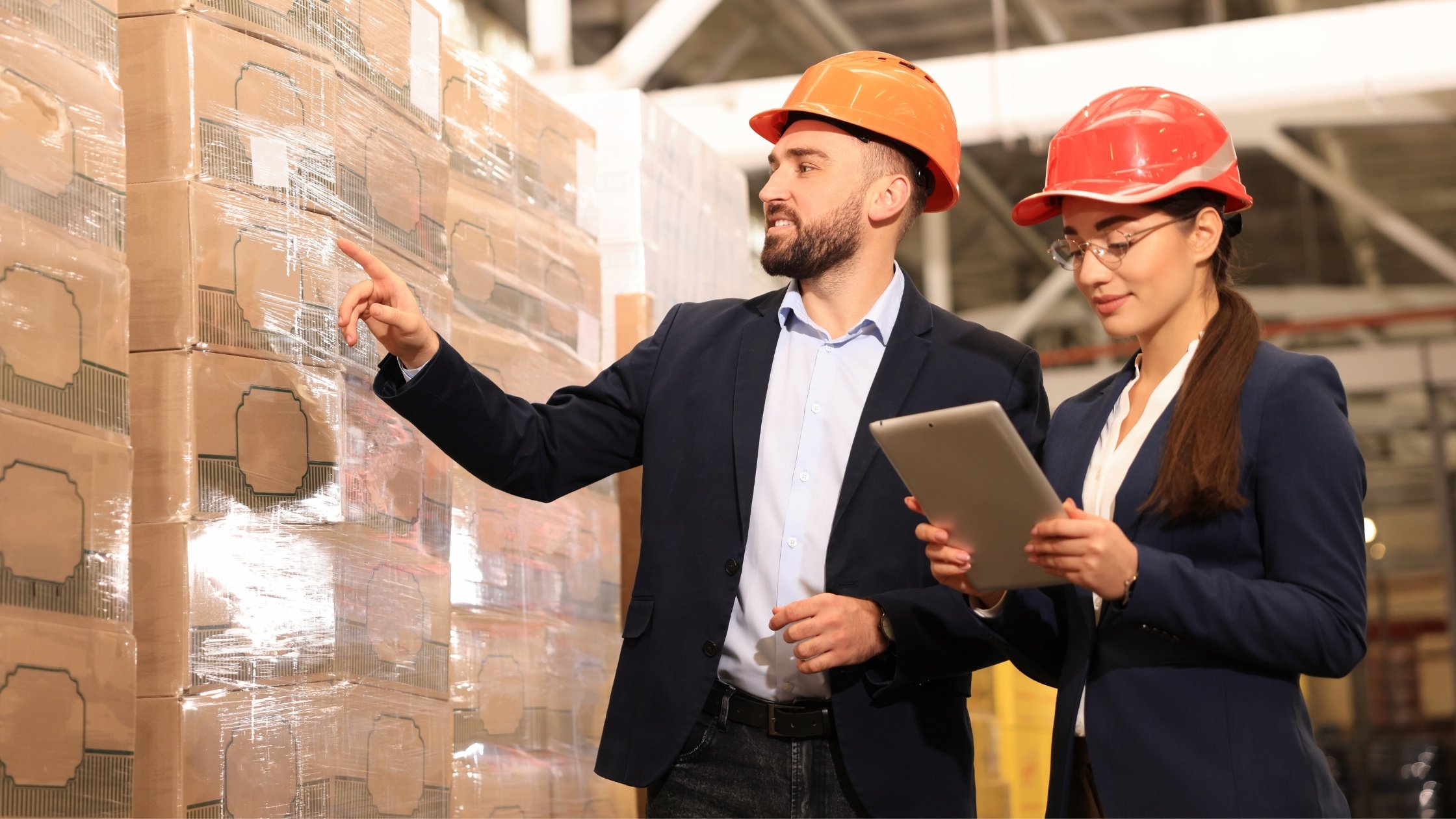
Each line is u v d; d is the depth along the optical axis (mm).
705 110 5949
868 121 1841
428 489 1920
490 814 2039
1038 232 10820
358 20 1829
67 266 1375
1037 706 4281
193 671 1504
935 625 1656
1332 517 1355
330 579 1683
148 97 1564
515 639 2164
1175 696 1389
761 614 1737
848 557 1720
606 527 2516
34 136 1348
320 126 1723
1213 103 5438
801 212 1846
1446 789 8992
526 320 2289
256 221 1620
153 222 1553
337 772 1660
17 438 1298
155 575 1517
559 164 2475
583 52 8391
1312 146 9234
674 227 2984
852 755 1672
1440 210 10141
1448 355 8508
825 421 1793
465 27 7383
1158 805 1368
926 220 8734
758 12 7945
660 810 1748
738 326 1905
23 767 1276
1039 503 1348
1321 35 5324
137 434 1539
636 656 1776
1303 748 1360
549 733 2242
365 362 1805
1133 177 1473
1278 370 1421
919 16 8016
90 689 1360
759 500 1772
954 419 1327
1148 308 1488
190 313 1539
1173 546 1424
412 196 1924
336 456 1709
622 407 1890
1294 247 11156
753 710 1726
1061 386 9008
